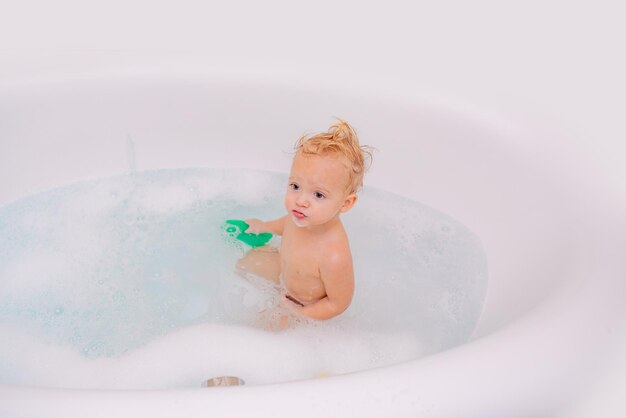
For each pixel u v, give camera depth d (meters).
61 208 1.95
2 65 1.98
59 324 1.62
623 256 1.36
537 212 1.63
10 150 1.95
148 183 2.03
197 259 1.79
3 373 1.50
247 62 2.02
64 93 1.96
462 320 1.61
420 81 1.93
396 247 1.82
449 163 1.87
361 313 1.64
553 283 1.36
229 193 2.01
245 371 1.51
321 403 1.05
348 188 1.48
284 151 2.04
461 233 1.84
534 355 1.15
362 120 1.95
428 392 1.08
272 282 1.71
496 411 1.10
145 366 1.52
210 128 2.05
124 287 1.72
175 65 2.01
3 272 1.75
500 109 1.81
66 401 1.04
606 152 1.65
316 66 2.00
